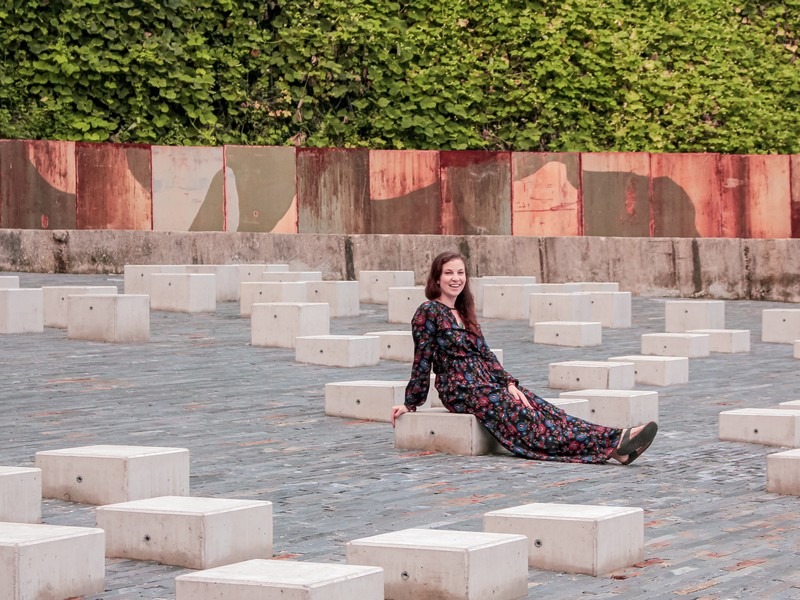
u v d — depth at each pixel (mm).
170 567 7008
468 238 29547
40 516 7918
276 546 7449
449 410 10867
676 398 14438
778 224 36000
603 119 37219
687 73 38000
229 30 34062
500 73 36656
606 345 19578
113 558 7211
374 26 35469
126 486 8344
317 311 17922
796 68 39250
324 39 34812
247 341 18484
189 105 33000
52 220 30375
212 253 28625
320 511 8406
